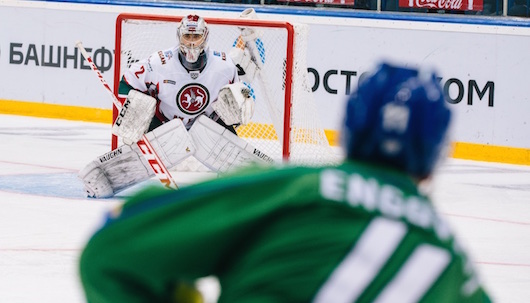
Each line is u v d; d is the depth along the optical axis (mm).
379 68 2930
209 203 2686
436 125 2834
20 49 28875
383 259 2672
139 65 15867
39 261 10984
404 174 2865
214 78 16062
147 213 2674
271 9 26922
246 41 17312
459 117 25203
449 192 18781
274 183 2711
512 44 24766
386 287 2656
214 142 15602
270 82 19500
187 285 2809
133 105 15117
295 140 17609
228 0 28109
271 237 2678
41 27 28625
